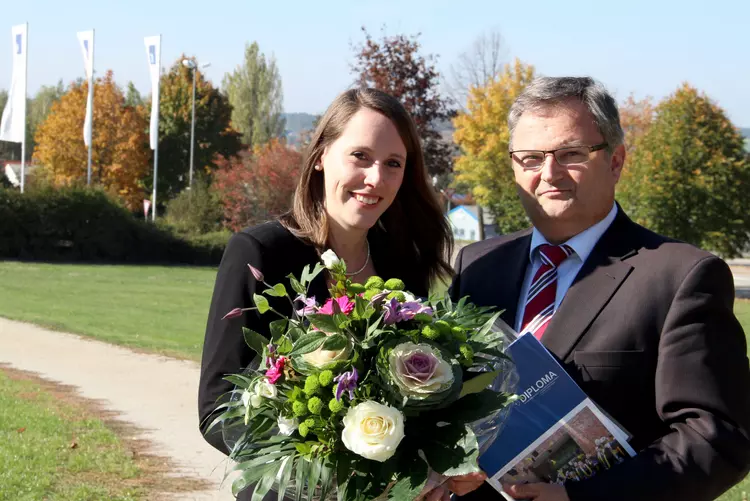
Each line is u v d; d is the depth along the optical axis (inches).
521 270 110.0
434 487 87.4
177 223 1638.8
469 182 1857.8
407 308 84.7
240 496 102.4
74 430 311.0
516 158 105.9
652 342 95.4
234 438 94.0
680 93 1105.4
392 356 80.2
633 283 98.0
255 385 85.7
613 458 91.4
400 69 1143.0
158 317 687.1
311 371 81.9
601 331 97.7
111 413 344.5
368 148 104.3
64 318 655.1
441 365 80.7
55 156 2142.0
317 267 90.4
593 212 102.7
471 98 1632.6
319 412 80.5
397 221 119.7
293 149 1669.5
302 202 109.8
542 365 92.8
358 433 76.7
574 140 101.0
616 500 87.5
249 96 2999.5
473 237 2154.3
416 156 112.9
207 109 2512.3
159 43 1660.9
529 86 107.3
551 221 104.0
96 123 2160.4
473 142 1633.9
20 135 1531.7
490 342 90.0
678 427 90.5
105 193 1515.7
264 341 89.7
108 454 277.7
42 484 240.5
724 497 223.3
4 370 438.0
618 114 103.7
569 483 89.9
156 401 370.3
